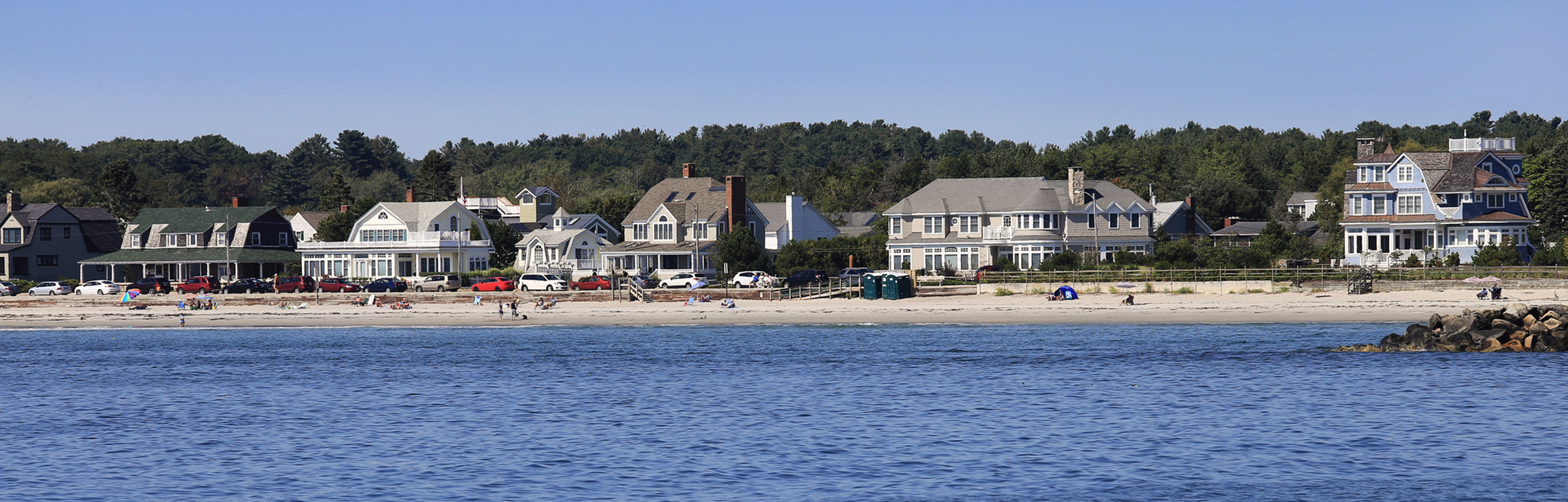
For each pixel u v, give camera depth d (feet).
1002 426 367.66
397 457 335.26
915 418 382.63
